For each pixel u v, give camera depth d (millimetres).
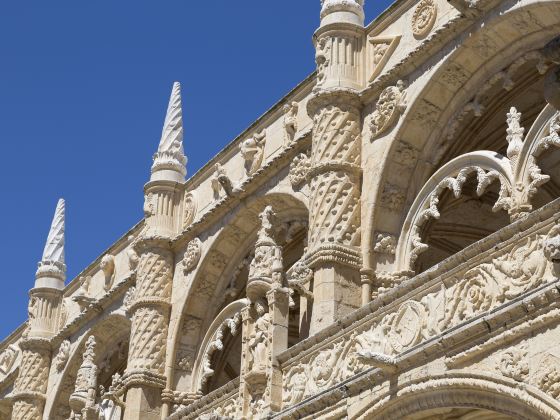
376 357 15859
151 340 26266
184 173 28344
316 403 17578
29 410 32250
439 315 15797
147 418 25484
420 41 20875
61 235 34906
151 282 26859
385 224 20281
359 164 20953
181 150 28656
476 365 14758
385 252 20094
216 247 25969
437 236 24922
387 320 16906
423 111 20297
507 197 17438
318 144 21219
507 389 14133
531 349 14039
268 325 19797
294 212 24234
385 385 16219
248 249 25938
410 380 15727
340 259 19922
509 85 19469
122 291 29766
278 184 24125
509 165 17672
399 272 19703
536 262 14438
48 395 32281
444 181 19219
